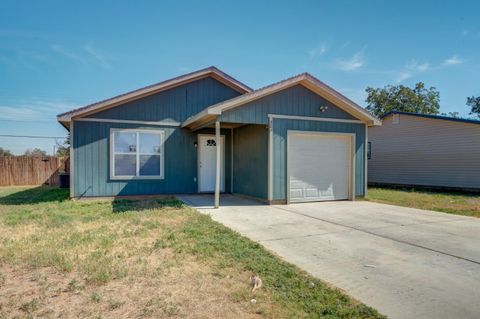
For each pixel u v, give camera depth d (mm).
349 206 10023
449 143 16328
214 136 12648
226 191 12828
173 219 7391
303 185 10695
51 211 8445
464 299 3428
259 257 4684
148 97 11633
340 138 11375
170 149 11922
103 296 3373
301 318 2979
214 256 4711
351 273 4164
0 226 6625
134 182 11391
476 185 15148
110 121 11109
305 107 10625
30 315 2973
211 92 12531
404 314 3078
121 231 6188
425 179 17391
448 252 5133
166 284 3697
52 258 4453
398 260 4715
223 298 3371
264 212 8664
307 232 6406
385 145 19719
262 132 10461
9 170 18109
